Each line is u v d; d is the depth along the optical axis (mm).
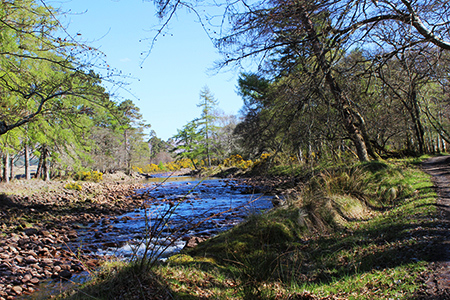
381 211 8859
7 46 10594
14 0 8406
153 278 4445
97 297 4086
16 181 23016
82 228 12062
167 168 73750
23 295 5590
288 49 7324
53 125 13578
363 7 5848
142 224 12344
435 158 22688
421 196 9070
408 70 7121
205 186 28500
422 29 6219
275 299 4113
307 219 7746
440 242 4867
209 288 4531
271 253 5809
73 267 7035
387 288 3818
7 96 10688
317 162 7410
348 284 4336
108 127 38688
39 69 11773
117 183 37438
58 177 34375
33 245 8664
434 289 3391
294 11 5512
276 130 6441
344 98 7215
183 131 54938
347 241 6375
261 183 19500
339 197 9109
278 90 7496
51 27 7961
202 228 10719
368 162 12547
